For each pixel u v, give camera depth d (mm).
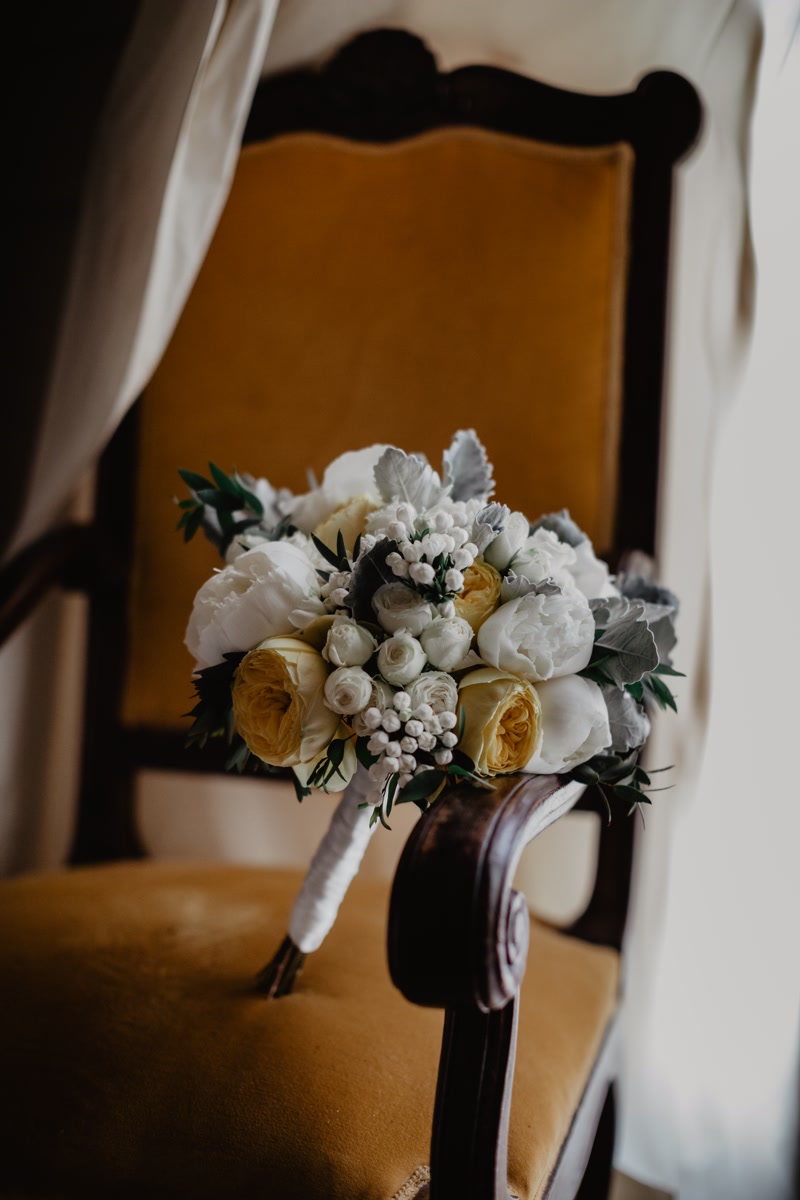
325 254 1616
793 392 1498
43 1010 1106
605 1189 1443
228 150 1413
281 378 1636
